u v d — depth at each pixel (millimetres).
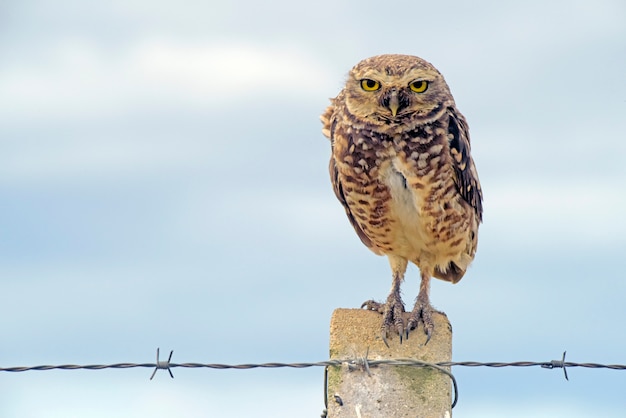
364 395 8953
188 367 9461
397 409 8922
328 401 9023
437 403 8930
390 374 8984
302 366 9156
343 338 9383
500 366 9297
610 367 9500
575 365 9461
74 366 9562
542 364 9430
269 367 9281
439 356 9367
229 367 9383
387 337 9406
